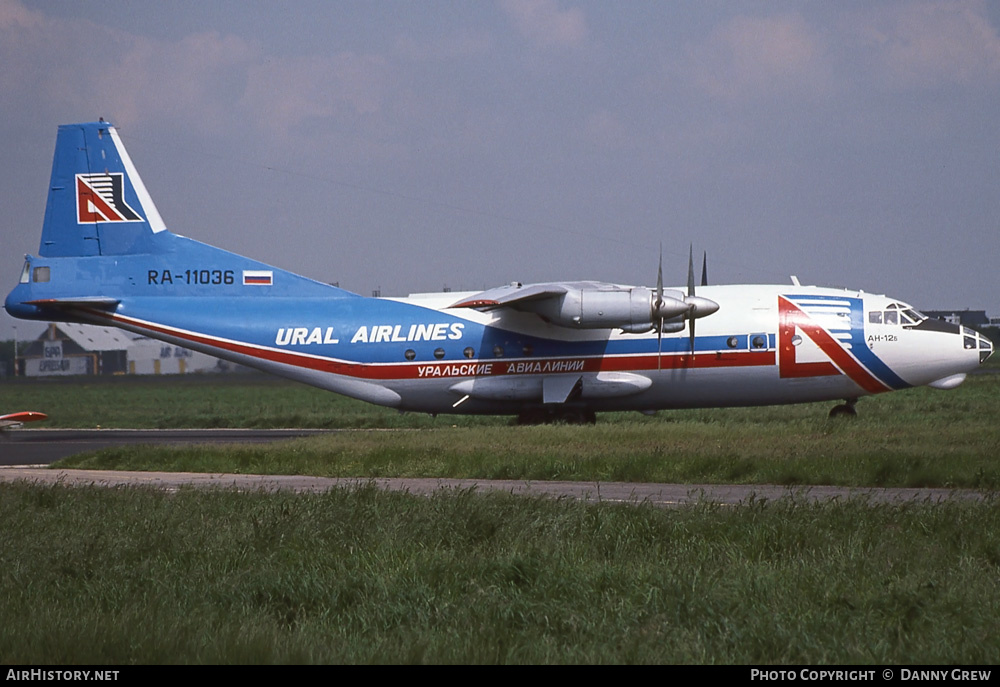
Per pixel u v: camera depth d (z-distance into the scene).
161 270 114.44
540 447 78.12
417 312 110.44
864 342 105.75
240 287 113.62
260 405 197.25
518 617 33.66
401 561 41.16
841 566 38.59
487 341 108.31
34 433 133.62
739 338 105.81
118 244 115.19
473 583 37.50
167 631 31.80
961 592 34.56
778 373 106.19
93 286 114.56
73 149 115.94
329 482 70.19
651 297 100.81
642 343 106.31
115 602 36.66
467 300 101.88
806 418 115.25
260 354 111.50
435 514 48.44
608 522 45.81
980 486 58.38
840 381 106.88
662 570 38.41
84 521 51.97
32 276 115.19
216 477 75.38
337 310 111.50
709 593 35.12
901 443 73.25
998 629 31.59
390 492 57.47
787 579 37.25
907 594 34.09
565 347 106.94
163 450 86.94
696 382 106.62
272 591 37.22
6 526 51.25
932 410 121.44
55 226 115.75
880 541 41.91
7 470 84.56
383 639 31.77
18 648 30.94
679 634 31.80
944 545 41.47
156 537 46.50
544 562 39.72
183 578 39.78
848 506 48.12
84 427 145.50
